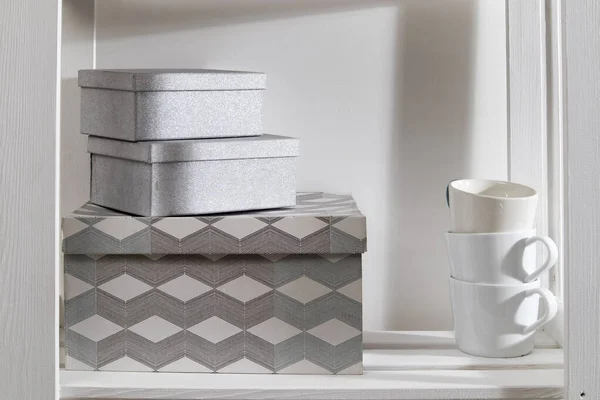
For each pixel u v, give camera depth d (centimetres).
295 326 82
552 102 101
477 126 107
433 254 108
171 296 82
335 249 80
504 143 107
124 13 105
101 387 78
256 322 82
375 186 107
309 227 80
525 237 88
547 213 104
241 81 88
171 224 80
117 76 85
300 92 106
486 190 94
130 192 84
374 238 108
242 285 81
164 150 80
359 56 106
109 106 87
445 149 107
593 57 75
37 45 73
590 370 75
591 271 75
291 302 82
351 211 86
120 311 82
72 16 103
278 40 106
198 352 82
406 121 107
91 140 91
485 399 78
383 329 108
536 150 104
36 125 73
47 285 73
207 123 86
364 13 105
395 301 108
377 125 107
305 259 81
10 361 73
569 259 75
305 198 98
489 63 106
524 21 102
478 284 88
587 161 75
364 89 106
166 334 82
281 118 106
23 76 73
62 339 95
